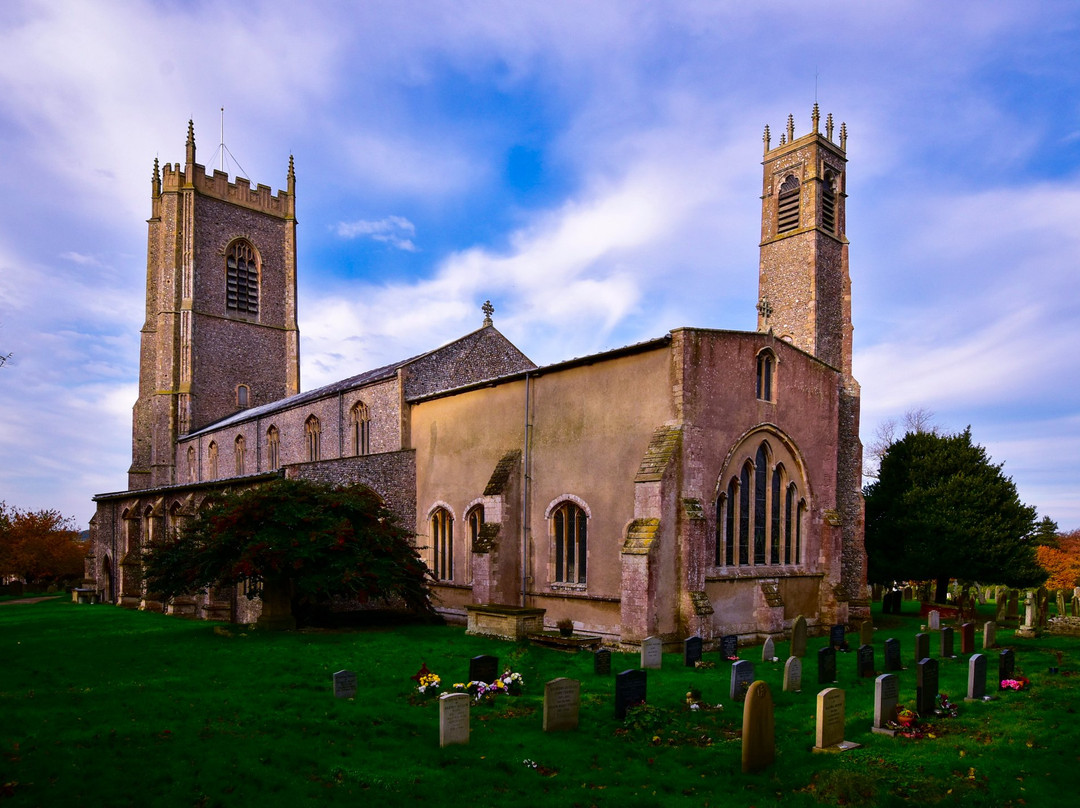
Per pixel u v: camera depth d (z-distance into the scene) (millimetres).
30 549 65312
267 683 18109
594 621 26344
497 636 25516
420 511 35938
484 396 32656
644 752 13508
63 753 12430
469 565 32625
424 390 37688
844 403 37062
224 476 53688
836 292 38188
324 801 10922
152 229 67750
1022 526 39500
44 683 17969
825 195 38312
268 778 11633
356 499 28453
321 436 42688
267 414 47594
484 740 13906
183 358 61094
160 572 27516
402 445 36438
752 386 27562
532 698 17047
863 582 35312
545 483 29156
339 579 25188
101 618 33438
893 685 15008
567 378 28750
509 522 29641
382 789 11445
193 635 25922
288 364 67688
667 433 24703
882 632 31312
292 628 27734
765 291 39094
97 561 51469
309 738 13758
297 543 25406
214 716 15016
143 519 45344
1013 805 11273
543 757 13016
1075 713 16188
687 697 16781
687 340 25062
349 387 40219
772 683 19047
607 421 27000
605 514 26531
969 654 24141
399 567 27438
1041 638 28094
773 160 39625
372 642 24328
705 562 24844
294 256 69062
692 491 24625
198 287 62469
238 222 65625
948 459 40750
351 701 16516
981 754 13391
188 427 60625
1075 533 84250
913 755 13234
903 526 39844
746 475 27469
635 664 21266
